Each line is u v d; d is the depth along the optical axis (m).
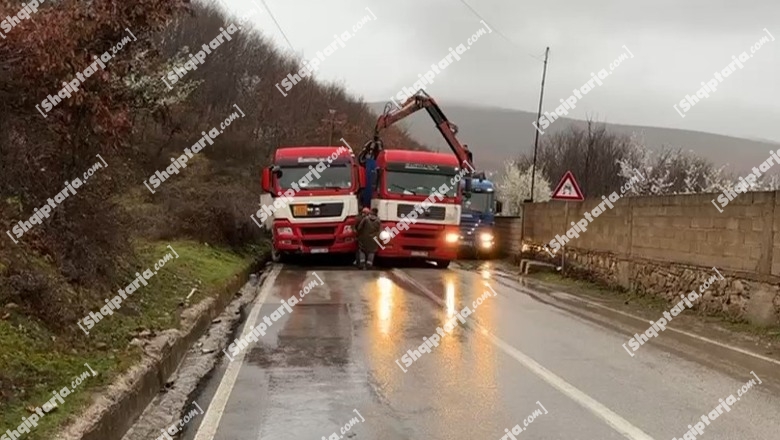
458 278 17.80
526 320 11.23
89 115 7.52
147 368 6.61
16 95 6.94
